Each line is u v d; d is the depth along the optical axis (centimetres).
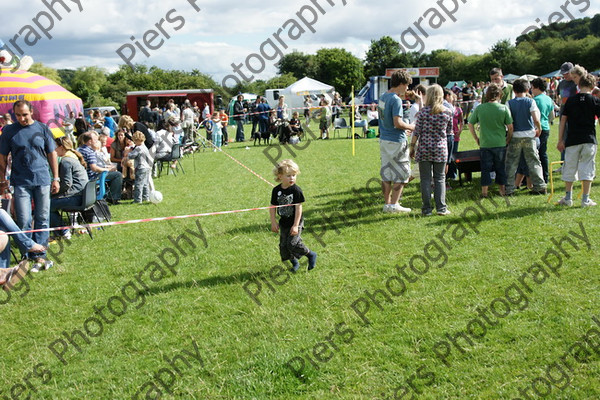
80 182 682
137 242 641
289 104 3219
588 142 621
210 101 2994
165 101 2992
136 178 909
